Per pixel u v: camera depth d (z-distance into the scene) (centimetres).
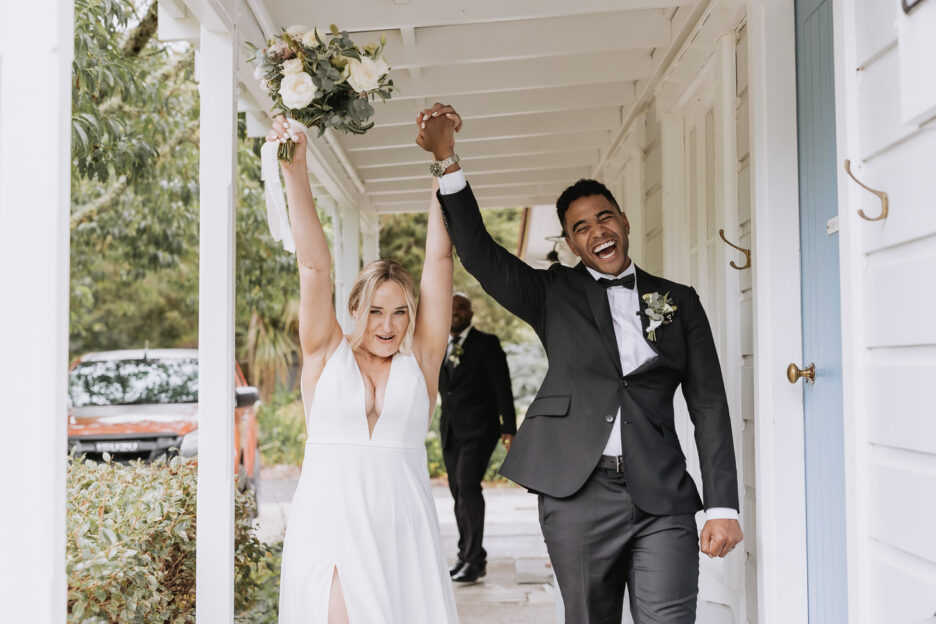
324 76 230
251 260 928
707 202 391
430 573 236
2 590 157
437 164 246
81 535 305
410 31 423
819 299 273
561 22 439
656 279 267
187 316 1597
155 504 342
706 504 247
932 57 149
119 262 1100
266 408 1452
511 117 587
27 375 159
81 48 462
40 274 160
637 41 434
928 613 163
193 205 888
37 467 158
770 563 288
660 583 237
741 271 331
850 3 190
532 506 942
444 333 257
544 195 783
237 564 403
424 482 244
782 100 294
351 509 229
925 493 164
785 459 286
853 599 191
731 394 335
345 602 224
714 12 344
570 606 247
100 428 630
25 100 161
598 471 243
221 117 298
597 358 249
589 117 584
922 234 162
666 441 247
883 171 178
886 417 178
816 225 275
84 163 509
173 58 791
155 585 310
